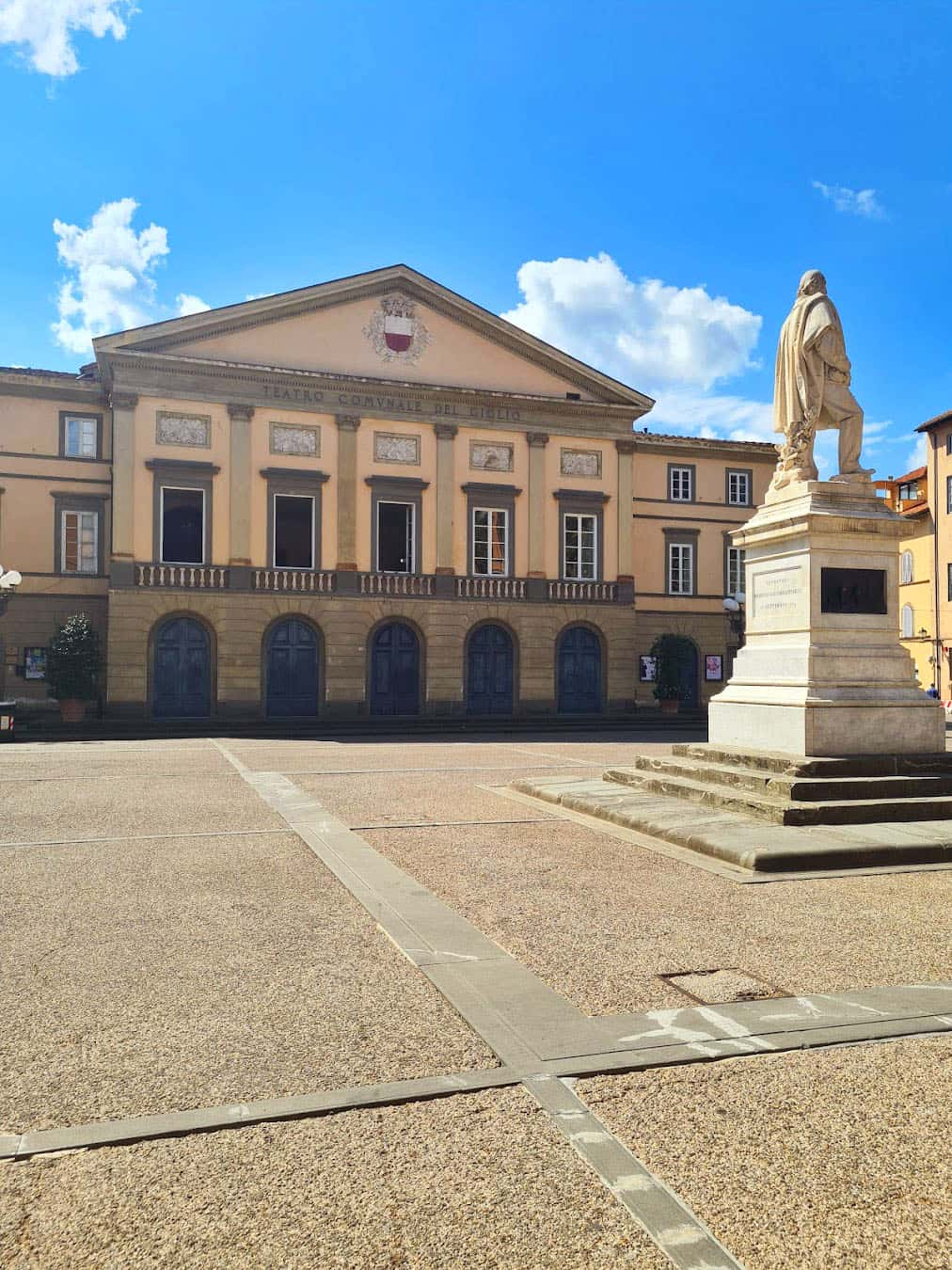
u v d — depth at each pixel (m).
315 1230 2.85
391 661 35.66
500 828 10.10
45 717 32.22
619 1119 3.55
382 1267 2.68
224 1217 2.91
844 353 11.43
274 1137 3.41
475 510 36.81
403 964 5.44
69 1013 4.66
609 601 38.22
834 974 5.23
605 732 31.47
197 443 33.16
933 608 47.69
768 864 7.78
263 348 34.16
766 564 11.55
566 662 38.03
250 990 5.00
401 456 35.81
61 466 33.56
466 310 36.69
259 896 7.12
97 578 33.69
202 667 33.22
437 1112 3.61
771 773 10.20
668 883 7.43
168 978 5.20
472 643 36.75
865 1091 3.80
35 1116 3.56
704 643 41.75
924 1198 3.05
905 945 5.77
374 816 11.02
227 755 20.52
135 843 9.31
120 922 6.36
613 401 38.78
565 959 5.50
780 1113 3.61
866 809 9.30
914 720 10.67
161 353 32.56
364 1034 4.37
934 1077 3.94
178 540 33.94
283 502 34.78
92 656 31.05
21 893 7.19
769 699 11.02
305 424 34.53
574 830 9.96
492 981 5.09
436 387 35.75
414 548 35.94
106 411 34.19
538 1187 3.08
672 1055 4.12
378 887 7.29
